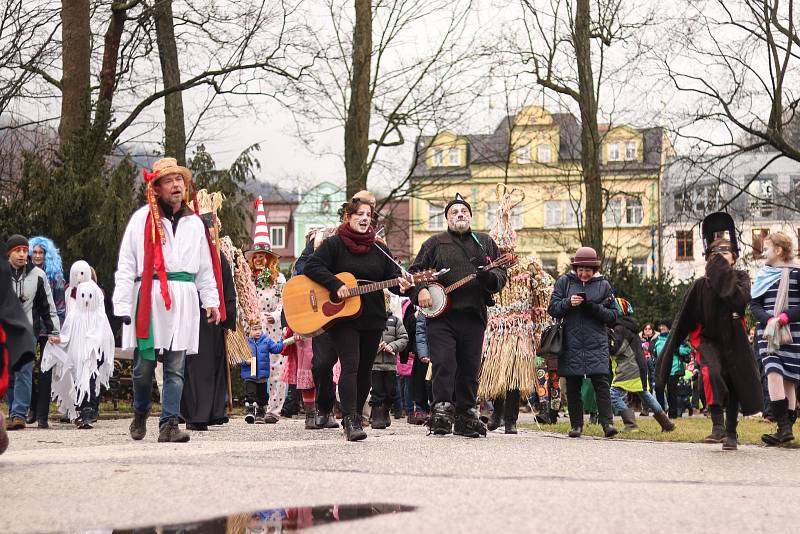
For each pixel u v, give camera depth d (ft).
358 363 31.81
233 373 65.51
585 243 88.89
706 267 33.27
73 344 43.52
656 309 99.25
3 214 60.90
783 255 36.04
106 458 23.61
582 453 28.17
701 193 102.99
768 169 172.45
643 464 25.54
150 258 30.14
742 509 17.87
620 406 47.78
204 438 33.65
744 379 32.24
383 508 16.78
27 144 91.81
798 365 35.47
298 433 37.09
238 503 17.19
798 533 15.76
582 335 38.83
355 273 31.94
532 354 39.11
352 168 81.05
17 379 43.01
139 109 79.36
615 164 138.41
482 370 38.88
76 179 61.77
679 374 69.62
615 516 16.48
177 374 30.50
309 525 15.20
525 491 18.97
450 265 34.27
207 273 31.30
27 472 20.70
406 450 27.27
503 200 39.73
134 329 30.25
